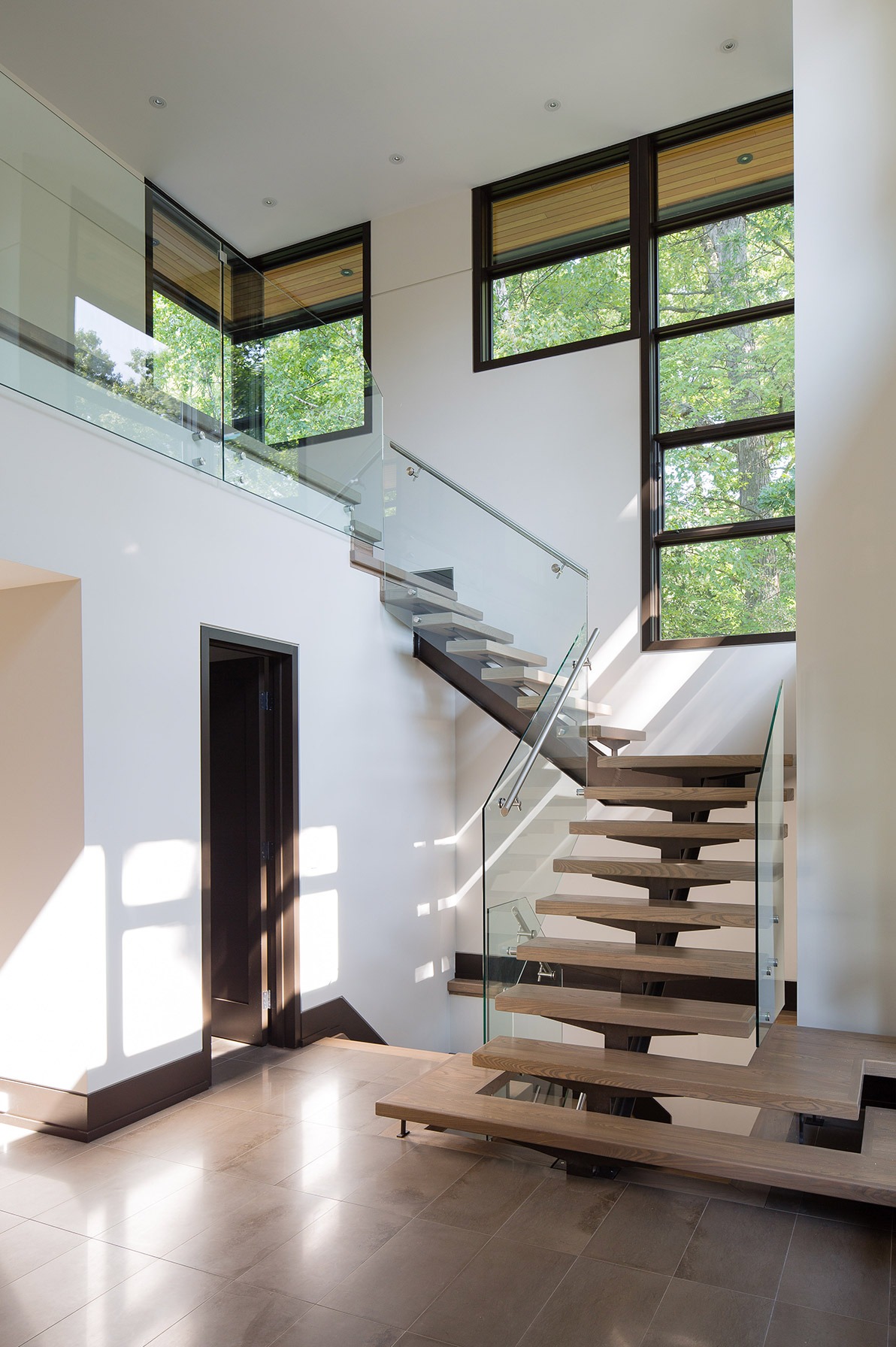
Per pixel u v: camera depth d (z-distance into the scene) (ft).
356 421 20.84
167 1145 13.19
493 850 14.11
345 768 20.10
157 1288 9.52
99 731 13.99
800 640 15.80
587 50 20.72
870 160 15.79
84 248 14.16
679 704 22.11
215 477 16.62
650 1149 11.32
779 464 22.15
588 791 17.53
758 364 22.58
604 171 24.56
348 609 20.43
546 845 16.85
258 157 24.25
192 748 15.81
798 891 15.56
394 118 22.88
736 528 22.21
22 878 14.29
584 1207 11.07
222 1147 13.06
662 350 23.58
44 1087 13.88
